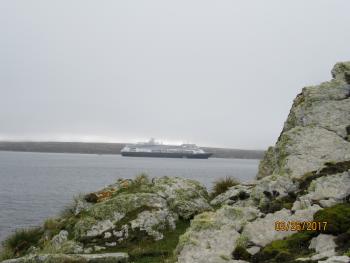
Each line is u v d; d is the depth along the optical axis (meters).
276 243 14.43
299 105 24.70
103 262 17.42
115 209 21.03
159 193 23.30
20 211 55.06
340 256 11.81
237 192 23.05
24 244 22.78
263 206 17.70
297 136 21.92
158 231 20.22
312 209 15.77
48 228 23.30
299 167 19.67
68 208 26.03
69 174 144.12
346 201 16.02
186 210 21.94
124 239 19.66
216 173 162.12
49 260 17.59
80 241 19.78
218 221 16.50
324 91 24.27
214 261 14.12
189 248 15.42
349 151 19.95
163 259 16.92
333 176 17.41
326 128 22.03
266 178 19.30
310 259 12.49
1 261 19.09
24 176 129.00
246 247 14.84
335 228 14.09
